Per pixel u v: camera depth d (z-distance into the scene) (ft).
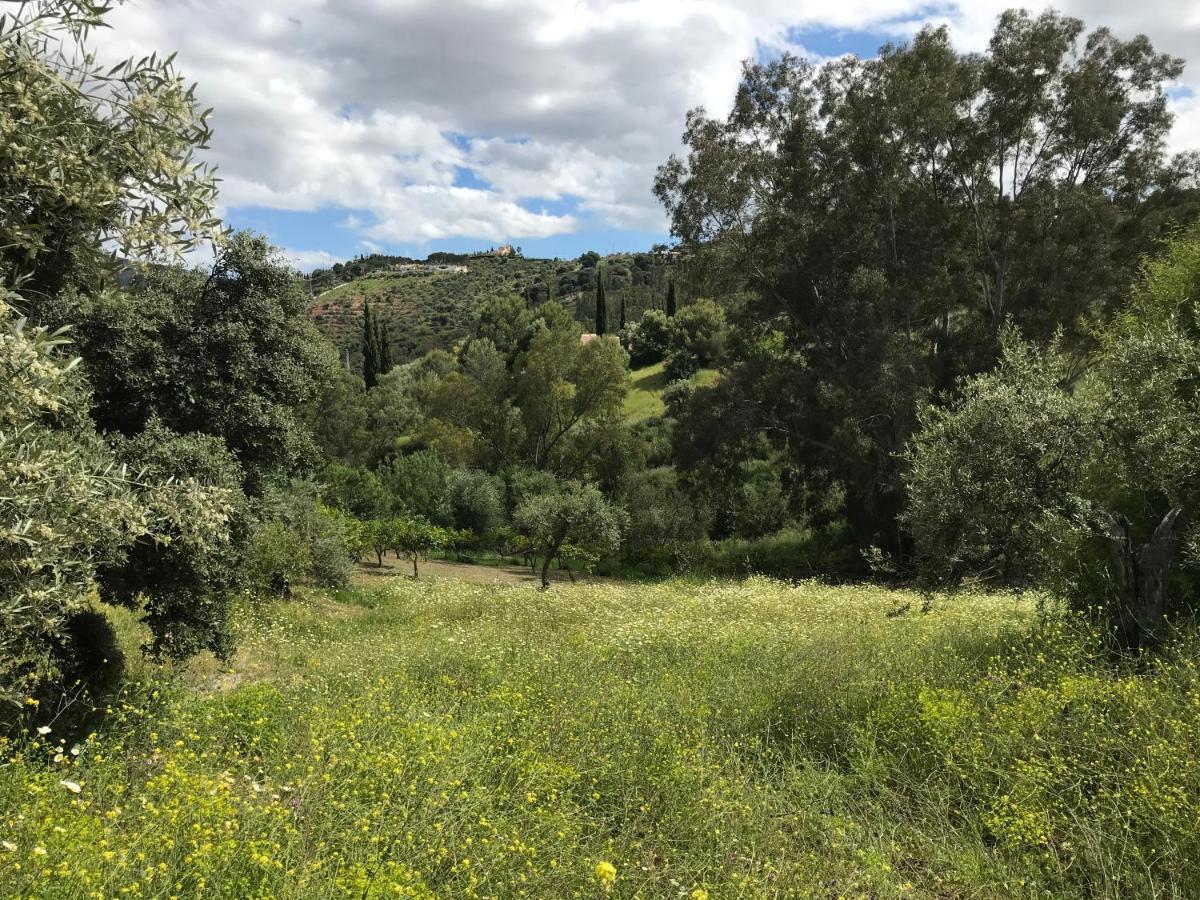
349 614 50.72
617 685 23.57
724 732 20.45
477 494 114.83
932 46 88.69
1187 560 22.65
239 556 27.68
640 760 17.43
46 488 13.88
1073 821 14.87
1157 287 34.35
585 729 19.10
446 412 158.71
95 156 13.03
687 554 97.71
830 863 14.20
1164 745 15.49
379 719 18.70
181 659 26.37
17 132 12.10
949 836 15.26
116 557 19.65
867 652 25.26
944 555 26.04
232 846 11.10
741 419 93.61
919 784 17.17
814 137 91.04
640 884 12.88
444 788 14.43
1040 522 23.88
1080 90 85.71
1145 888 12.93
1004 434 23.93
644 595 52.75
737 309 100.83
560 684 23.16
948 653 24.34
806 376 90.94
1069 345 84.84
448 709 20.77
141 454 25.40
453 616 45.78
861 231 87.56
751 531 109.81
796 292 92.94
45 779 14.23
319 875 10.98
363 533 80.33
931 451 26.53
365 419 165.99
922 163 91.15
